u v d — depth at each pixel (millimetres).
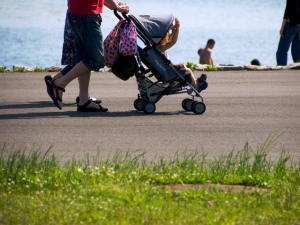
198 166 23141
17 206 19234
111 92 36781
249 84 39312
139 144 26484
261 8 139750
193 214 18641
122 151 25531
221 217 18391
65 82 31219
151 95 31359
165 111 32125
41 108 32812
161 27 30391
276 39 96125
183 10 130625
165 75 30859
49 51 77875
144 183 21047
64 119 30484
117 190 20281
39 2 143875
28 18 114188
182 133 28172
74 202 19516
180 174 21969
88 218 18297
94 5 30781
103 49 31047
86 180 21250
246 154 24859
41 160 23359
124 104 33688
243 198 20031
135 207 19109
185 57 78062
